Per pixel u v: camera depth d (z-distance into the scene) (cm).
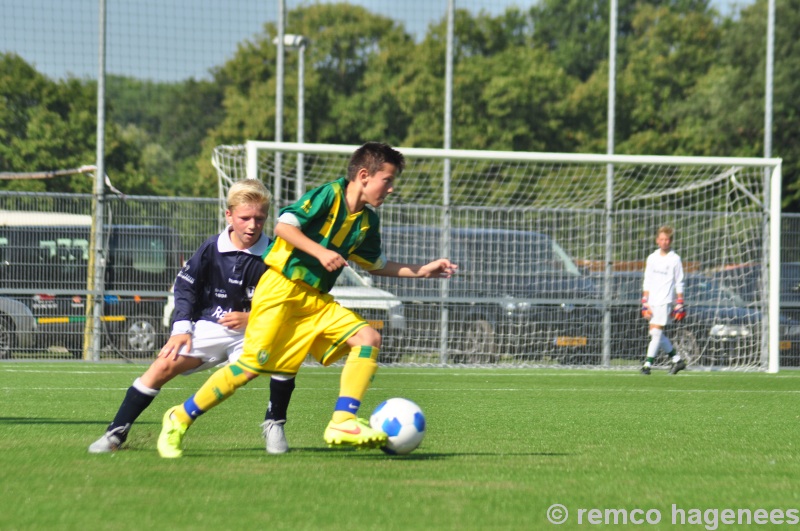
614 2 4031
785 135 8431
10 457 1233
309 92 9125
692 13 10175
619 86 9056
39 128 7800
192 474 1106
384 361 3766
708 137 8694
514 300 3838
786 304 3984
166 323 3762
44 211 3750
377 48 9544
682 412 2083
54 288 3731
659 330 3375
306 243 1188
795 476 1159
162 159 8725
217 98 9394
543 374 3388
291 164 4850
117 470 1129
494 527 855
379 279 3831
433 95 8775
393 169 1238
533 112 8806
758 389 2784
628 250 3934
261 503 943
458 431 1664
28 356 3716
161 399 2261
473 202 6209
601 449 1419
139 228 3778
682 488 1064
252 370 1232
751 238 3878
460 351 3812
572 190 4728
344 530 834
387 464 1209
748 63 8700
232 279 1286
